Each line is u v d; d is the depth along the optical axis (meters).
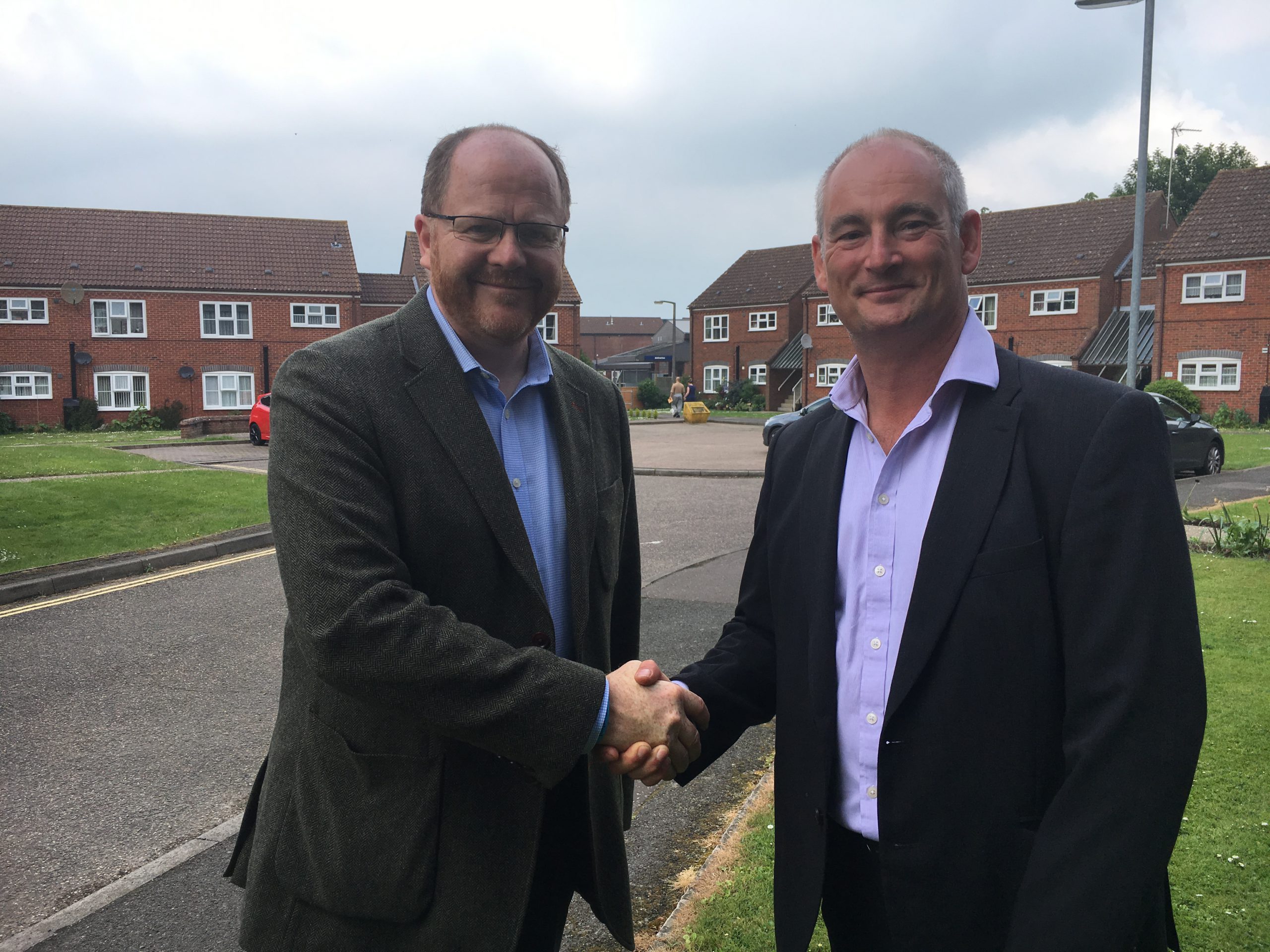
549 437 1.93
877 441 1.64
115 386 35.09
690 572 8.34
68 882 3.21
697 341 51.06
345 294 37.25
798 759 1.70
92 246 35.59
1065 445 1.44
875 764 1.58
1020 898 1.33
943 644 1.46
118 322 34.97
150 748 4.39
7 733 4.59
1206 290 32.09
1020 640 1.42
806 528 1.71
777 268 48.75
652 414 39.41
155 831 3.59
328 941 1.65
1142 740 1.30
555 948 1.95
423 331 1.78
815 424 1.84
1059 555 1.42
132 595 7.59
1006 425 1.50
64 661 5.77
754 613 1.96
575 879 1.96
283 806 1.71
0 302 33.75
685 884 3.06
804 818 1.67
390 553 1.56
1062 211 39.56
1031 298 37.91
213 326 35.97
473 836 1.62
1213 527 9.32
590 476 1.96
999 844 1.43
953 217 1.64
